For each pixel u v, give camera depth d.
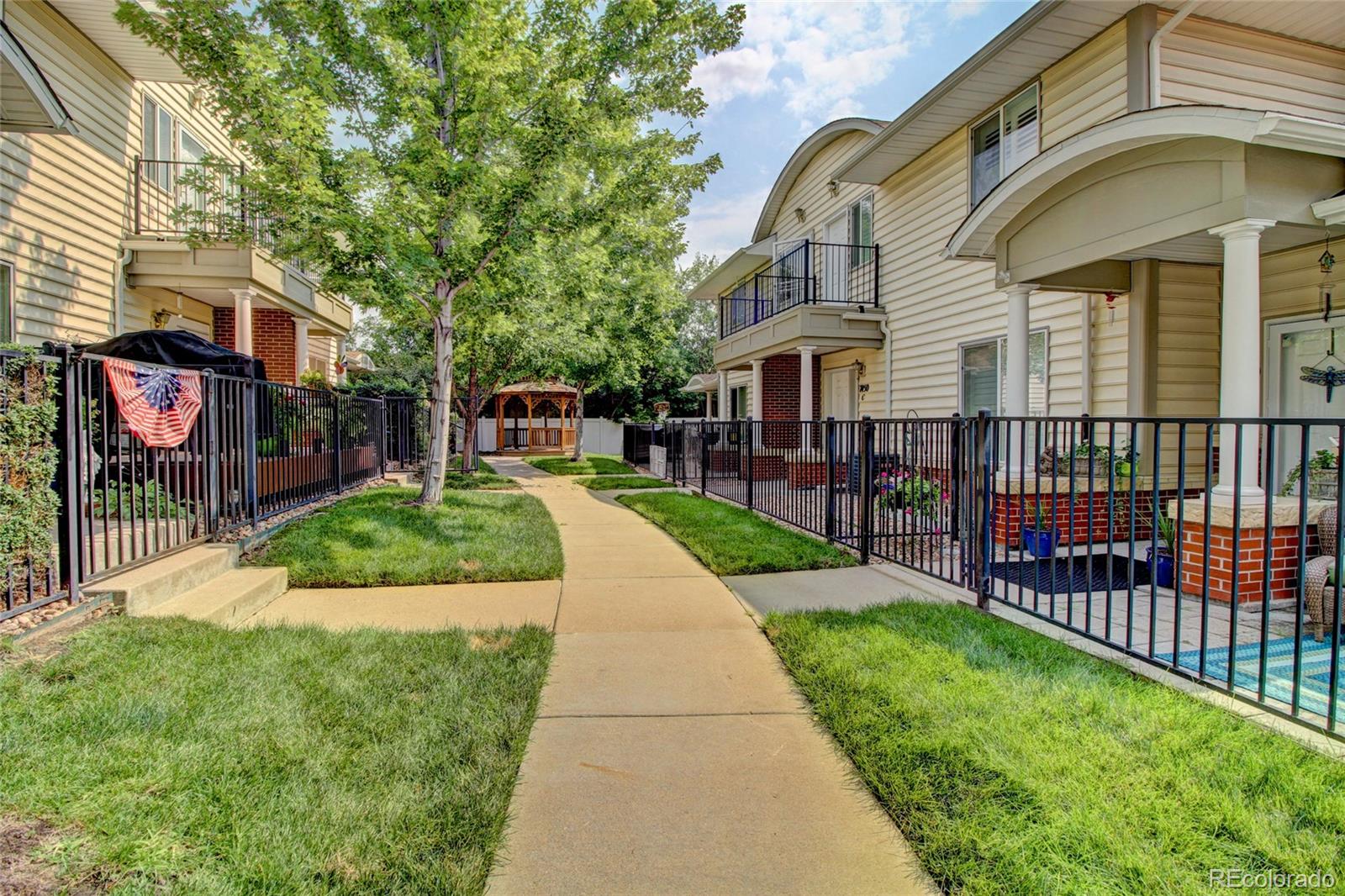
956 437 5.25
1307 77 6.97
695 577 5.93
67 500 3.79
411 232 8.31
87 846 1.99
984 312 9.28
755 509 9.77
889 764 2.64
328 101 7.77
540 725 3.14
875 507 7.37
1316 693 3.23
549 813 2.45
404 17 8.02
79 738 2.54
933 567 5.90
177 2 6.90
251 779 2.43
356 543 6.52
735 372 19.56
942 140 10.06
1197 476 7.00
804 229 14.92
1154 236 5.28
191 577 4.69
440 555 6.27
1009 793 2.40
